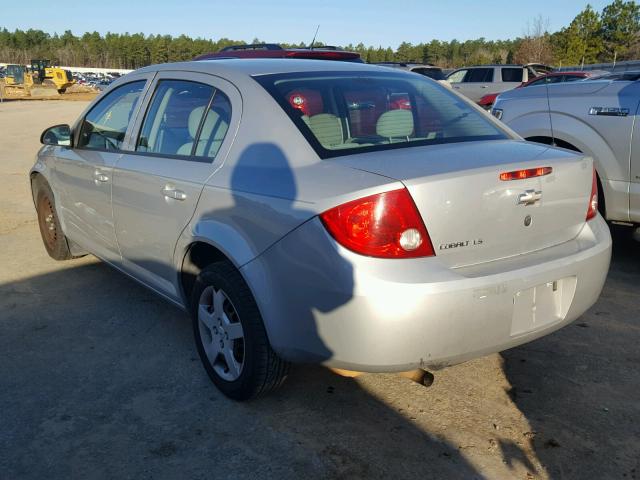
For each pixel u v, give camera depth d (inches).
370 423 115.2
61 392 126.3
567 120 208.2
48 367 136.7
